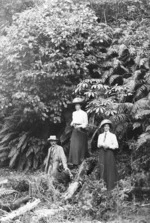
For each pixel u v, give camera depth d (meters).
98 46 12.08
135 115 9.48
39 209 7.37
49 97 11.17
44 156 11.52
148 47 11.41
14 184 8.45
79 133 9.59
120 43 11.96
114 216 7.17
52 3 12.23
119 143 10.36
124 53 11.85
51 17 11.54
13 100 11.19
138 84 10.76
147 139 8.97
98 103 10.37
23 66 11.14
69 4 12.55
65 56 11.27
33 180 8.39
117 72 11.73
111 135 8.46
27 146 11.76
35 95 10.85
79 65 11.21
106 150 8.35
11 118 11.91
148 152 9.45
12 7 14.31
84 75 11.37
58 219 6.98
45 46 11.19
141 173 8.71
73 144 9.52
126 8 13.41
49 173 9.16
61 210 7.30
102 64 11.88
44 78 10.83
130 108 10.05
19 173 11.07
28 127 12.01
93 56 11.61
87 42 11.50
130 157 9.84
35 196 7.94
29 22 11.34
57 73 10.73
